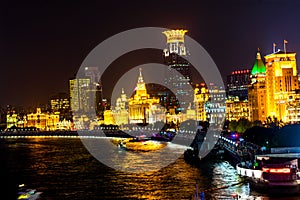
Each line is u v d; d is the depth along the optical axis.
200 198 176.12
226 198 173.62
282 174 179.25
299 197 170.75
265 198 169.62
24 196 197.50
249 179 195.88
